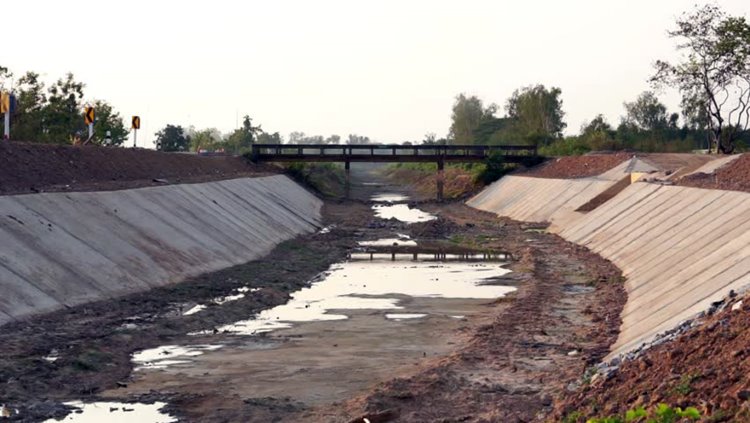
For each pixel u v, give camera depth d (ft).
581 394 54.19
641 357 56.80
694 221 120.57
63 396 62.59
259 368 72.13
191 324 88.28
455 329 88.94
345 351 78.69
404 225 225.15
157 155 215.10
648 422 42.39
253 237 162.09
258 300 103.60
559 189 236.63
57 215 108.78
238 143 474.90
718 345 50.67
